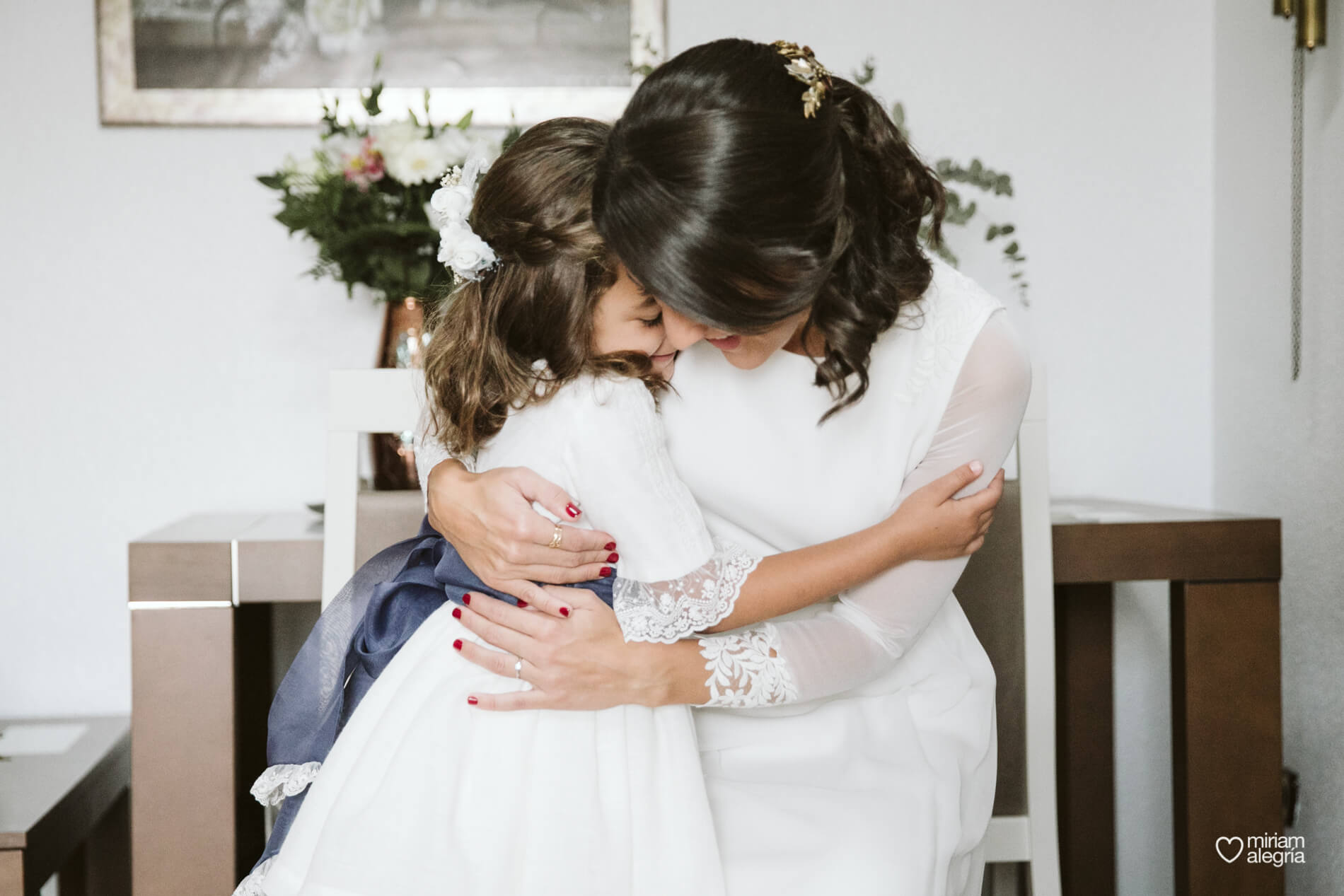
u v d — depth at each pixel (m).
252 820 1.66
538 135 1.06
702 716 1.18
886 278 1.03
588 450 1.02
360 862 0.97
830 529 1.23
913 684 1.24
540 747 1.01
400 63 1.93
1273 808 1.56
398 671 1.11
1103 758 1.93
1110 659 1.93
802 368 1.19
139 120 1.91
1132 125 2.05
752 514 1.24
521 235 1.02
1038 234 2.05
